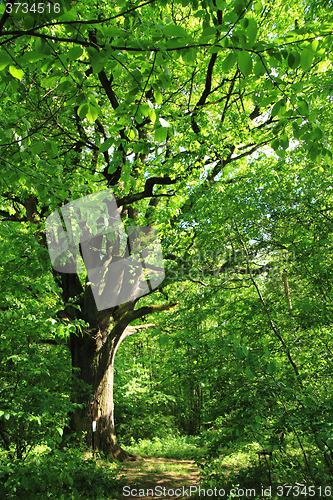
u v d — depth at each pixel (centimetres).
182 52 247
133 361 1544
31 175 371
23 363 515
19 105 591
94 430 832
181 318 525
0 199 816
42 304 540
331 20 237
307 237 494
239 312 507
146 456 1039
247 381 358
